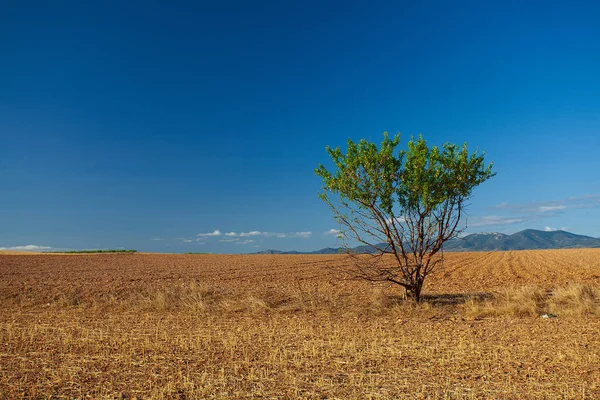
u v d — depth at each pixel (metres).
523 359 9.59
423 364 9.30
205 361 9.78
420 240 18.17
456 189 17.69
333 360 9.73
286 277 30.70
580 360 9.41
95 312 17.94
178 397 7.45
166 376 8.63
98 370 9.09
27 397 7.49
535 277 29.06
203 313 17.41
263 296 20.44
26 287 24.25
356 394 7.48
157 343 11.59
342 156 18.30
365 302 18.78
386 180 17.70
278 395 7.51
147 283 26.84
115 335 12.81
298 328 13.85
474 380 8.19
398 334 12.71
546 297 19.31
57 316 16.83
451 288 23.81
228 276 31.75
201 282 27.39
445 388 7.71
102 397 7.50
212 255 73.75
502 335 12.27
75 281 28.09
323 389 7.77
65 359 9.99
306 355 10.21
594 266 37.09
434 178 17.58
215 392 7.67
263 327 14.05
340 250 18.67
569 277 28.31
